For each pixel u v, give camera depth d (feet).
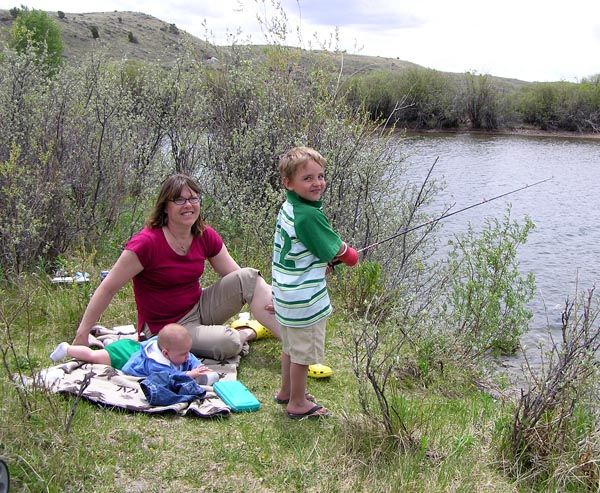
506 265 21.44
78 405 13.47
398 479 11.80
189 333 16.37
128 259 15.69
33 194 21.66
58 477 11.23
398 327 18.38
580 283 32.71
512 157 87.35
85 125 26.05
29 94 25.50
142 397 14.08
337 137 25.77
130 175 27.81
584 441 12.75
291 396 14.15
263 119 27.86
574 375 13.12
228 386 14.98
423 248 25.70
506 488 12.24
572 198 57.52
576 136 130.41
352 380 16.49
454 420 14.75
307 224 12.94
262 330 18.38
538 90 138.62
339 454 12.62
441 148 96.37
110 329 18.10
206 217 27.76
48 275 20.77
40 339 17.40
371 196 25.67
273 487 11.76
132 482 11.55
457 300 20.95
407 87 126.41
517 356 22.03
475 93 133.69
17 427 12.01
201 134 29.68
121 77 31.65
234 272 16.97
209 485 11.66
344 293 21.58
